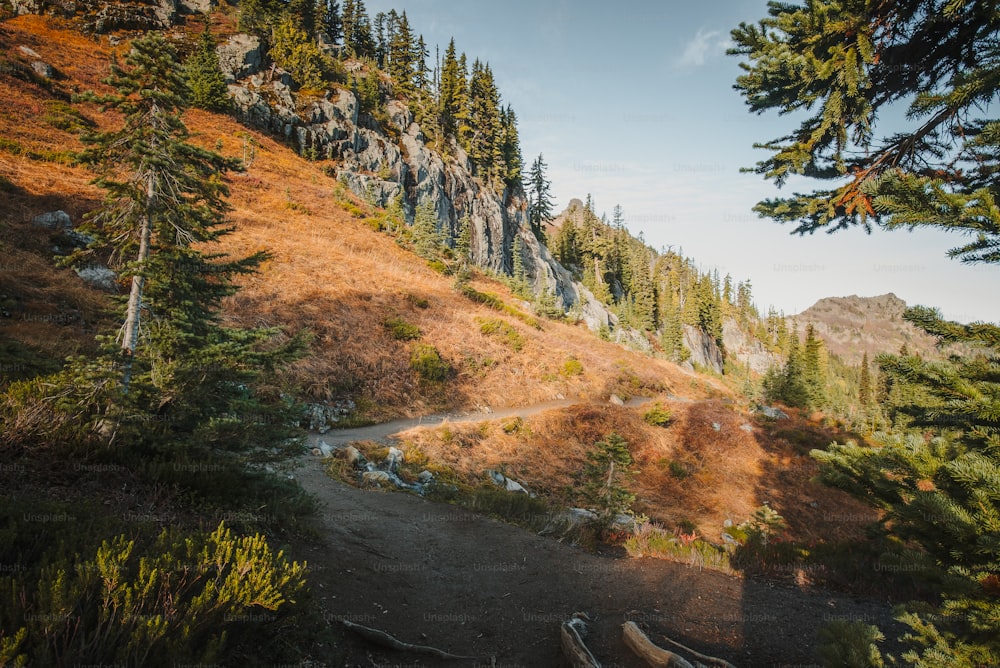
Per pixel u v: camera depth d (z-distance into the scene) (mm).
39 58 35125
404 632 5594
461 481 14422
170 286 6648
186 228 6941
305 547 6695
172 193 6715
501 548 8969
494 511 11445
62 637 2768
